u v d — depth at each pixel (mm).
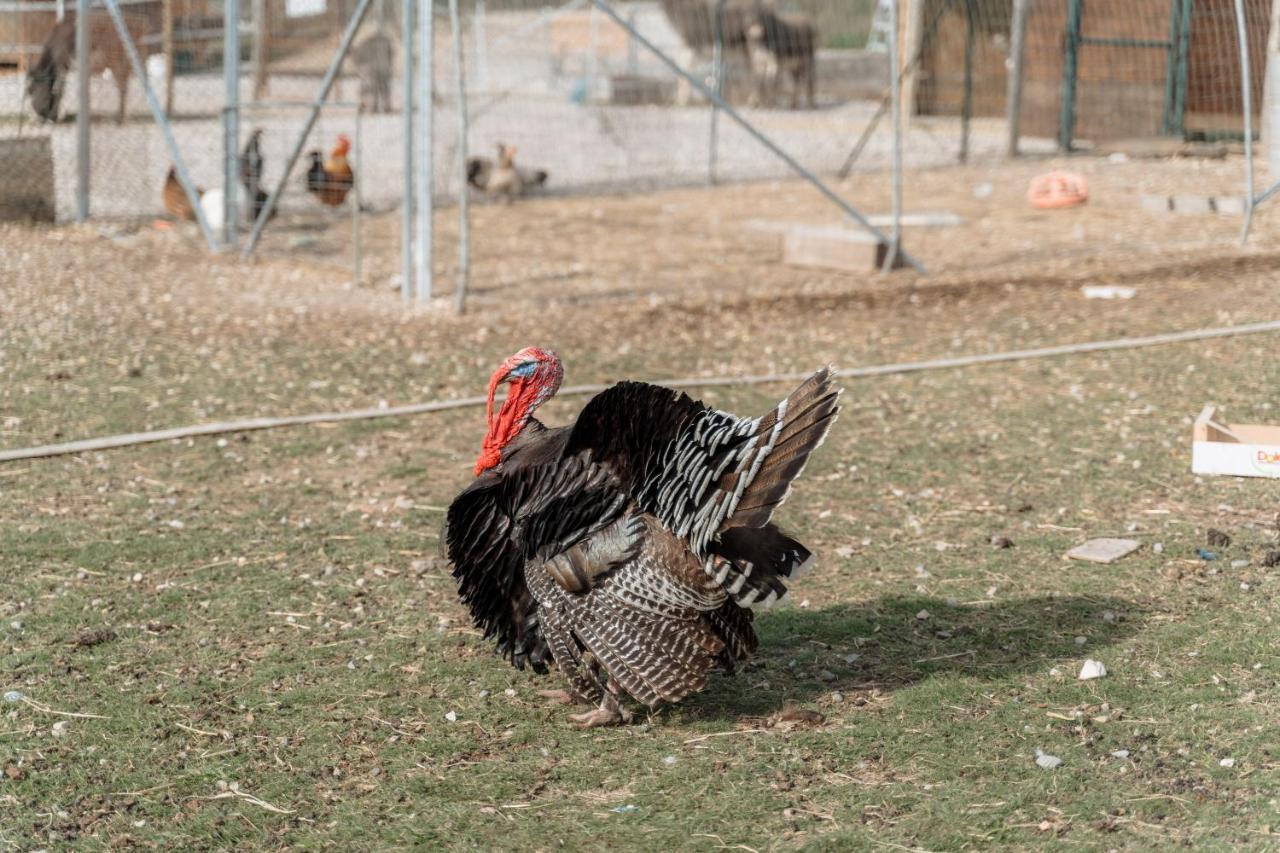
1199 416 9203
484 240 18219
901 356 12250
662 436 5273
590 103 32625
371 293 14742
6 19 19797
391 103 29625
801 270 16422
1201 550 7523
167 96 24328
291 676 6281
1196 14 25000
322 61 29453
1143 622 6652
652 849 4863
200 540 7941
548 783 5367
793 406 4977
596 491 5387
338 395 10969
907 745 5543
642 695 5383
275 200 16219
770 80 32375
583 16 35312
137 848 4922
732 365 11984
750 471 4965
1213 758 5336
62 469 9117
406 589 7289
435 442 9844
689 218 20484
